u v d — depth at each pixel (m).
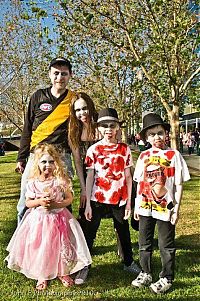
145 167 4.51
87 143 4.97
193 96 9.76
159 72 9.17
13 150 51.91
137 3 9.27
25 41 20.09
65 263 4.40
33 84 23.48
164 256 4.36
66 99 5.07
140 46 9.99
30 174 4.73
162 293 4.23
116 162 4.73
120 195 4.73
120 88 17.16
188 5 9.02
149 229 4.46
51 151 4.70
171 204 4.36
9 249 4.59
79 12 8.84
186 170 4.39
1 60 20.45
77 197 9.94
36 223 4.47
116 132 4.82
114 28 9.98
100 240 6.12
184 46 9.18
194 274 4.75
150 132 4.52
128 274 4.79
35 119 5.11
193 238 6.21
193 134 29.53
